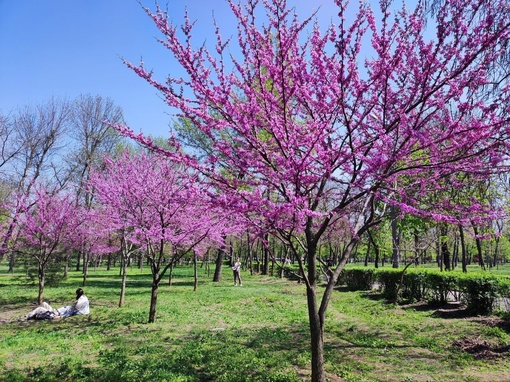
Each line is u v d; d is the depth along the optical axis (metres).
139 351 6.79
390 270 14.20
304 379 5.34
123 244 13.13
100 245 17.12
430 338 7.59
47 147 24.73
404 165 4.61
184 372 5.61
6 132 22.52
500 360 6.07
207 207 4.53
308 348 7.00
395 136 4.47
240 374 5.50
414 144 4.47
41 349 7.04
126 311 11.66
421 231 14.23
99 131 26.34
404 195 4.27
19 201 13.82
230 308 12.12
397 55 3.90
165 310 11.68
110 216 10.88
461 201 6.24
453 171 4.38
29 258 17.70
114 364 5.92
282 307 12.32
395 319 9.86
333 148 4.52
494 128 3.78
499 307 9.27
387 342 7.38
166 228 9.59
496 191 8.91
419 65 4.18
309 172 4.60
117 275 31.00
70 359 6.18
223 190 4.60
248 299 14.23
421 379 5.32
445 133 3.97
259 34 4.22
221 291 17.11
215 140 4.36
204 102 4.30
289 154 4.11
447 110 4.21
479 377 5.36
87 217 13.88
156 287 9.93
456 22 3.82
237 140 4.53
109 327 9.17
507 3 4.01
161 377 5.31
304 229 4.88
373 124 4.72
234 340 7.68
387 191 4.92
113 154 20.30
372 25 3.92
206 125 4.27
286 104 4.54
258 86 4.52
